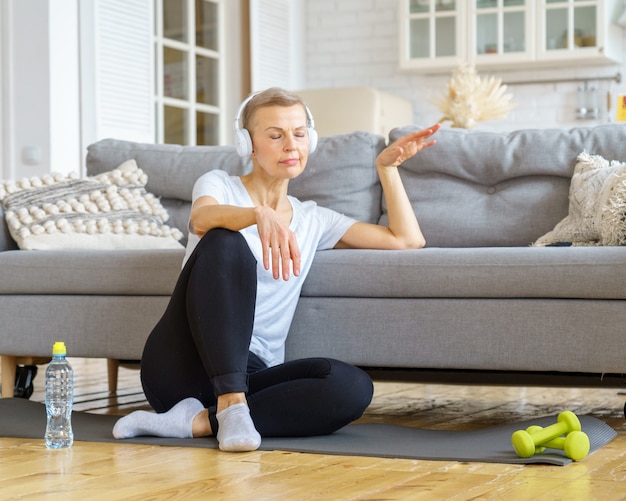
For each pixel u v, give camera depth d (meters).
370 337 2.71
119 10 5.80
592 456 2.14
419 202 3.30
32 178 3.41
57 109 5.43
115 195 3.41
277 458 2.11
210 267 2.24
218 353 2.22
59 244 3.22
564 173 3.17
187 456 2.13
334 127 6.80
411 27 7.21
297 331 2.77
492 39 7.01
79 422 2.67
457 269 2.62
